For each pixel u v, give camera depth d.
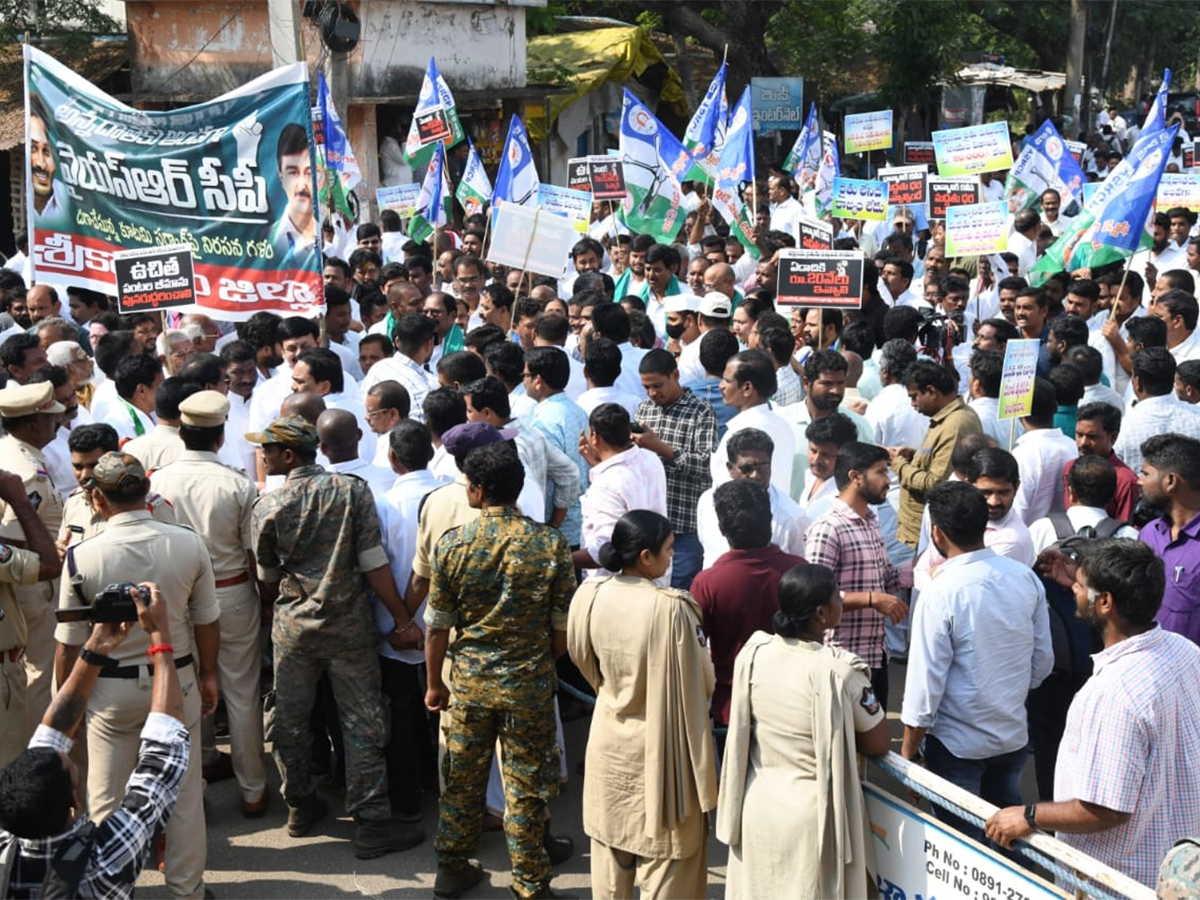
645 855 4.72
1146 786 3.82
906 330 8.94
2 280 10.96
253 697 6.08
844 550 5.44
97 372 8.55
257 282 7.74
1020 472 6.50
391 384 6.49
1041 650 4.96
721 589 5.20
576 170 12.74
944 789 4.10
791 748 4.27
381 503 5.96
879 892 4.40
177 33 19.73
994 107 34.50
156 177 7.74
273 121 7.60
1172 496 5.04
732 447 5.79
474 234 12.87
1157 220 12.69
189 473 5.90
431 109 13.63
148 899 5.51
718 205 13.22
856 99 30.89
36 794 3.49
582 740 6.88
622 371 8.32
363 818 5.73
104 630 4.21
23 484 5.60
